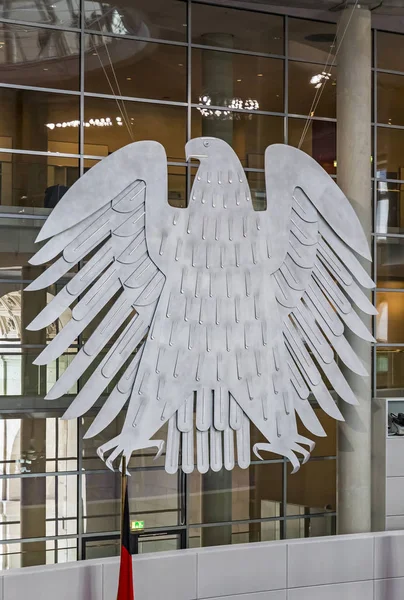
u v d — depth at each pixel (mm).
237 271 15289
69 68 16922
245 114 18234
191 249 15023
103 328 14422
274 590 15688
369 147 17094
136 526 17016
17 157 16594
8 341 16516
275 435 15438
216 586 15266
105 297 14406
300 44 18562
